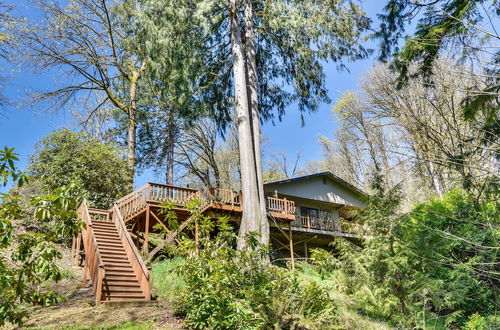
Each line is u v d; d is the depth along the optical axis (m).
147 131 26.08
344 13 15.87
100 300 9.10
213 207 15.20
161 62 15.67
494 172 9.30
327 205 25.31
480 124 9.54
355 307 10.91
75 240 13.90
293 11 15.89
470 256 11.65
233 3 16.66
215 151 33.53
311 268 17.47
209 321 7.32
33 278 4.90
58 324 7.41
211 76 18.23
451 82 14.84
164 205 9.36
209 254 8.16
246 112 15.83
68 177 15.55
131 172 18.42
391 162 27.56
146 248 13.11
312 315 7.33
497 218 10.21
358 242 24.25
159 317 8.20
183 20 15.30
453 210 12.40
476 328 10.87
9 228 4.55
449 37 8.55
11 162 4.56
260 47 19.41
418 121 19.75
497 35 6.77
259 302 7.22
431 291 10.72
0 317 4.46
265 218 14.78
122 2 17.78
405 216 11.82
